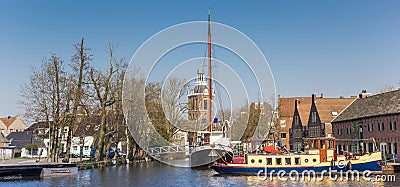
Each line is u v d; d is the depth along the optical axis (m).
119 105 56.47
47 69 45.84
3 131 122.25
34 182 33.88
